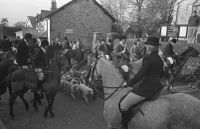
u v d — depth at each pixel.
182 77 12.05
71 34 28.97
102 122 6.77
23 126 6.45
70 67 10.32
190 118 3.78
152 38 4.12
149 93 4.00
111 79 4.73
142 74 4.00
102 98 9.20
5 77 7.61
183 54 10.96
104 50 10.37
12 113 7.06
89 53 11.26
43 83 7.12
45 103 8.70
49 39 28.48
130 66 5.32
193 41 14.66
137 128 4.13
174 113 3.86
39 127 6.39
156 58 4.07
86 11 29.22
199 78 11.15
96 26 29.95
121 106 4.20
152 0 28.94
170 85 10.32
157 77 4.13
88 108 8.11
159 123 3.87
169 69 10.27
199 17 15.80
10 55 8.48
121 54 7.90
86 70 9.81
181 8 22.78
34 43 9.80
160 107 3.93
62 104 8.60
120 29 31.33
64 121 6.86
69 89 9.49
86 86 8.71
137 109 4.09
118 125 4.48
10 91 7.92
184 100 3.93
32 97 9.42
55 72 7.14
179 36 15.41
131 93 4.14
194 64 11.62
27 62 7.39
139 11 29.23
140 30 28.83
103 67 4.87
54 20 27.98
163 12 28.64
